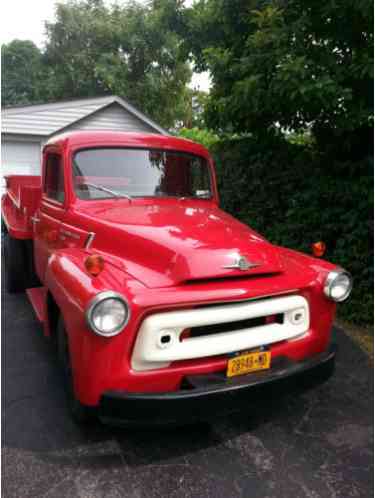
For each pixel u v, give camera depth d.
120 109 11.95
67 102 11.45
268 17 3.97
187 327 2.19
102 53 18.78
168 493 2.17
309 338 2.68
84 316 2.00
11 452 2.41
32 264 4.79
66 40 19.55
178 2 5.77
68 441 2.52
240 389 2.21
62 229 3.25
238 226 3.06
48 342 3.86
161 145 3.63
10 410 2.80
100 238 2.77
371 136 4.52
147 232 2.60
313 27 4.00
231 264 2.39
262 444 2.58
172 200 3.54
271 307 2.42
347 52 4.08
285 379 2.38
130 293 2.12
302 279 2.61
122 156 3.44
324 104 3.63
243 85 4.04
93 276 2.22
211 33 5.38
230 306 2.31
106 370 2.11
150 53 19.19
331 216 4.51
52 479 2.23
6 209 5.80
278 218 5.64
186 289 2.22
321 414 2.92
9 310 4.62
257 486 2.24
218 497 2.15
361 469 2.40
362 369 3.57
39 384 3.14
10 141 11.21
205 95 5.50
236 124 5.15
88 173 3.28
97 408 2.21
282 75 3.63
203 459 2.43
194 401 2.12
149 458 2.41
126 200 3.31
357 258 4.27
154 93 18.97
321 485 2.27
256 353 2.39
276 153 5.68
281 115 4.74
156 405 2.10
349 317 4.43
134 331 2.11
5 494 2.12
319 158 5.12
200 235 2.63
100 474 2.28
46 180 3.83
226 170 6.72
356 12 3.70
